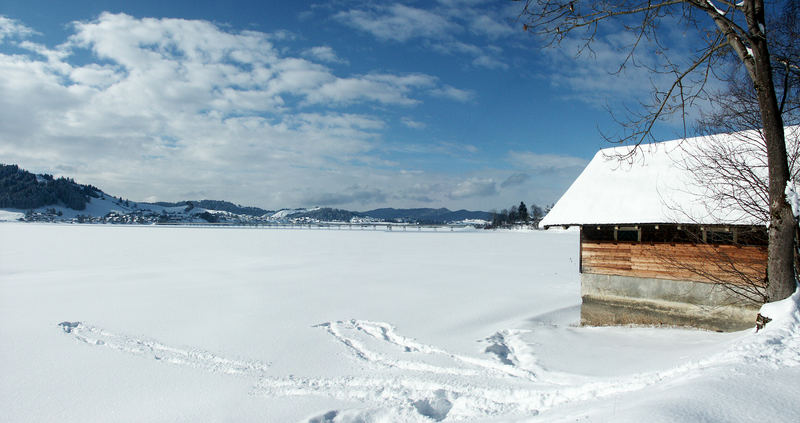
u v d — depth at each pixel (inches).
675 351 381.4
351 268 1326.3
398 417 299.7
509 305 748.0
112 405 354.9
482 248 2285.9
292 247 2330.2
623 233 569.9
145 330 587.5
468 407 305.3
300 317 663.1
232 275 1162.0
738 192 418.3
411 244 2650.1
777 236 283.6
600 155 640.4
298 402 347.6
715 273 500.1
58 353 490.0
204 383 397.7
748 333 333.1
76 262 1494.8
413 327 599.5
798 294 274.4
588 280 583.8
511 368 399.9
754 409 183.3
